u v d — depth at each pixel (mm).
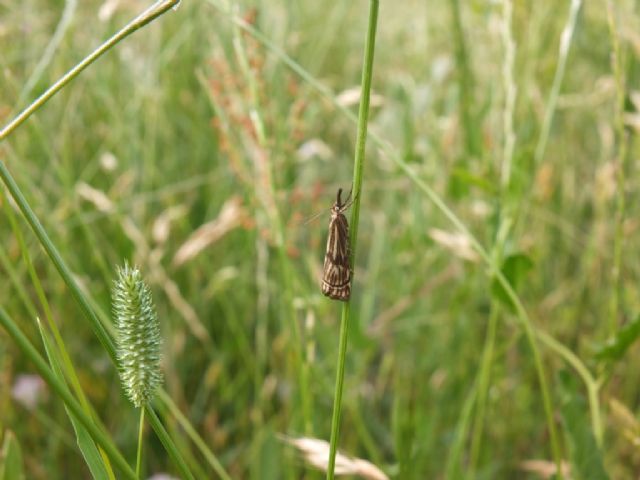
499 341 334
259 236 294
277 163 263
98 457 157
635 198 338
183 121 396
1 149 268
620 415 222
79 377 319
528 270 235
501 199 255
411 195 354
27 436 306
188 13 381
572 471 227
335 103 222
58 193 332
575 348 340
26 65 351
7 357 292
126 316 147
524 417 322
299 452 257
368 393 329
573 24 251
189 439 317
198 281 348
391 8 523
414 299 326
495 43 311
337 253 164
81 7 379
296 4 436
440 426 322
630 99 278
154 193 341
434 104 417
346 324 161
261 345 300
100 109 390
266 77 346
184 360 347
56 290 314
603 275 345
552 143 374
